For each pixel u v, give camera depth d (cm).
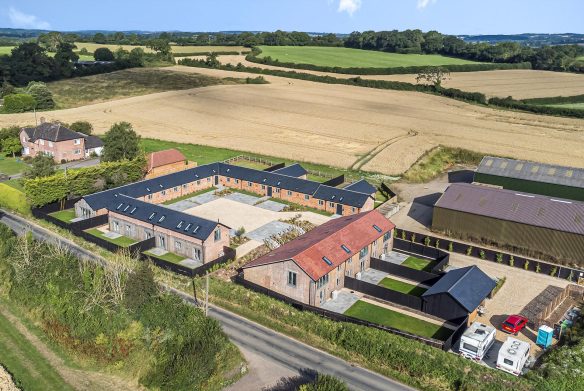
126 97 17400
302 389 3444
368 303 5372
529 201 7025
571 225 6481
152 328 4491
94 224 7262
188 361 3962
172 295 4997
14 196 7688
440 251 6419
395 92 18900
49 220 7256
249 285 5484
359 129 13575
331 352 4484
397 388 4012
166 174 9138
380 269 6153
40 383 4050
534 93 18238
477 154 11450
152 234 6681
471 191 7500
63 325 4650
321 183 8906
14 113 15088
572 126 14125
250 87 19100
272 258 5441
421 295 5294
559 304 5422
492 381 3931
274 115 15012
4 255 5734
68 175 7962
